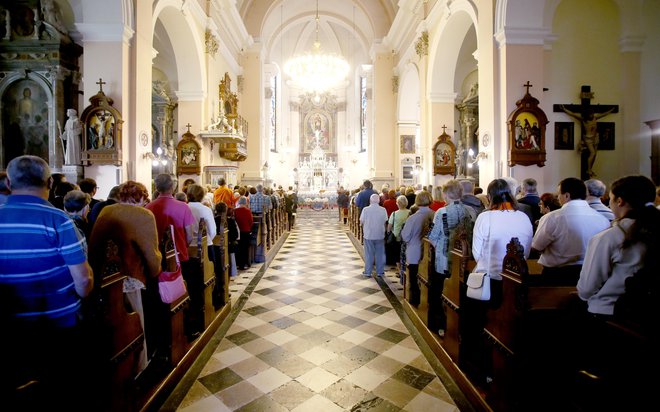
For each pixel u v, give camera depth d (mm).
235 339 4340
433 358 3869
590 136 8281
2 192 2916
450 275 3867
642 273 1868
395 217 6590
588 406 2137
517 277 2512
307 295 6051
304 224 16438
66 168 7320
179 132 12383
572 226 3053
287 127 26625
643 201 2146
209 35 12688
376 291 6266
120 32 7332
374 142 18250
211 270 4621
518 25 7402
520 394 2432
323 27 24531
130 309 2949
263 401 3109
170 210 3898
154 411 2941
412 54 14914
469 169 14438
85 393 2240
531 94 7426
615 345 1977
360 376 3512
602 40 8539
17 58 8102
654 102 8492
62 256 2123
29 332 2078
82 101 8562
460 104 14828
